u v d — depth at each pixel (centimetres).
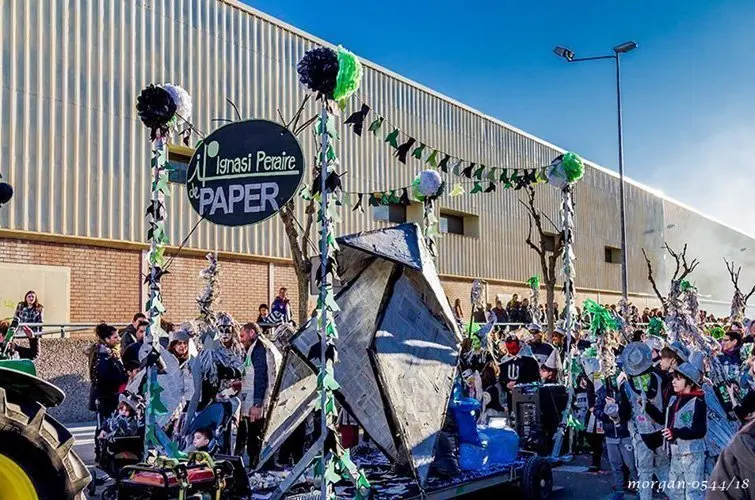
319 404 597
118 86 1659
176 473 548
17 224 1476
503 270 2973
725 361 1101
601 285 3694
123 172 1658
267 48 1972
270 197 616
